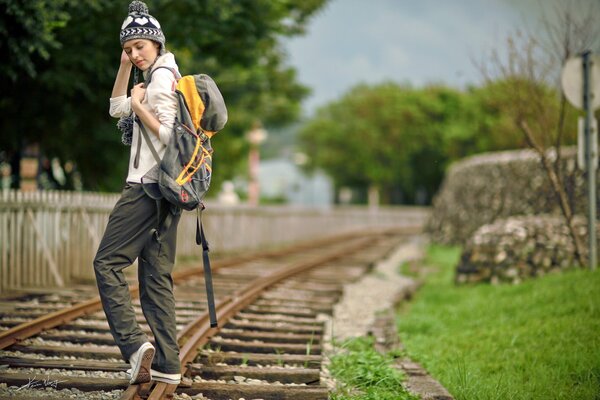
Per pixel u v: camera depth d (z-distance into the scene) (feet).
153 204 12.32
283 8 38.24
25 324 17.22
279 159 248.52
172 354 12.75
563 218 35.24
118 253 12.32
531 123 35.19
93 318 20.58
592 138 27.89
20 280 26.73
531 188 56.80
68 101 35.81
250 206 62.75
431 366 18.11
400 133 168.04
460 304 27.76
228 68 44.60
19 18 24.38
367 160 174.29
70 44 32.42
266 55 49.01
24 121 36.45
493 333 21.34
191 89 12.06
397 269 47.62
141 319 21.03
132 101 12.07
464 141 156.56
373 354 18.04
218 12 32.19
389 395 14.71
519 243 32.78
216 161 66.39
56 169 43.62
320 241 70.38
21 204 26.58
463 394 15.24
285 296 28.45
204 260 12.55
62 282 28.76
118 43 33.65
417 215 143.54
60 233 29.50
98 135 38.06
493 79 31.91
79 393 13.24
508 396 15.06
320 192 235.40
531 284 27.86
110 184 43.96
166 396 12.56
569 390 15.70
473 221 67.62
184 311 22.97
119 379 13.84
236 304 23.48
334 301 28.30
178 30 33.68
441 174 173.27
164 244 12.64
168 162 11.84
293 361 17.12
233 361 16.81
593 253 28.04
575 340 19.27
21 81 33.19
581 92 27.89
